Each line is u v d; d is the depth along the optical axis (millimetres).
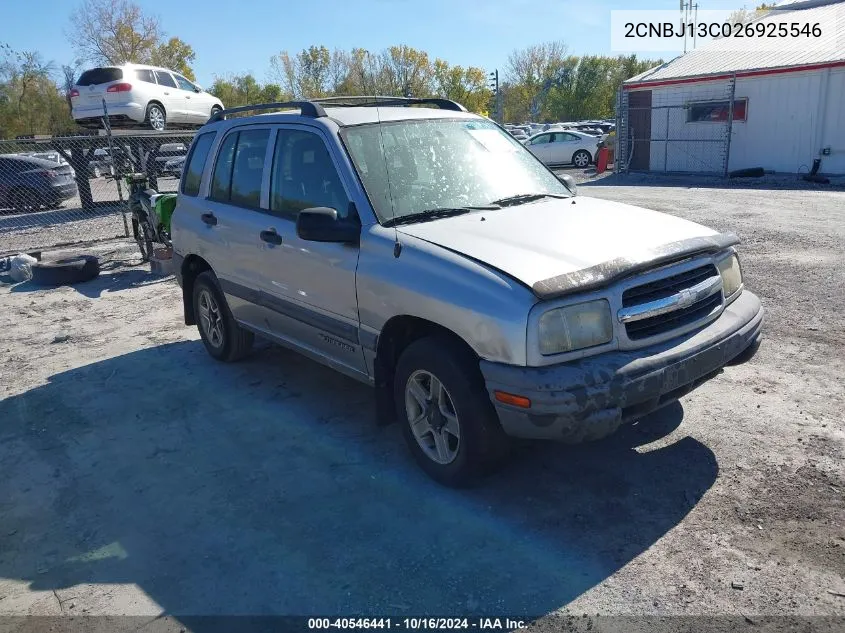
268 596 3068
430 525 3502
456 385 3525
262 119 5031
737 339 3709
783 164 20125
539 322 3182
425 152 4465
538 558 3193
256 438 4598
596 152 25375
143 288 9156
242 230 5020
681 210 13469
